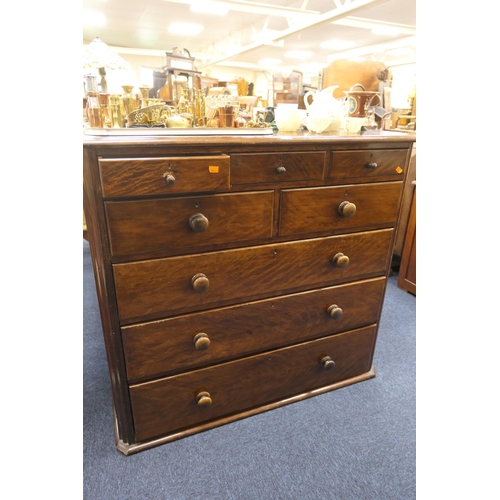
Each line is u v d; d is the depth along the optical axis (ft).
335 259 4.08
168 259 3.29
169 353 3.66
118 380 3.56
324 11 20.16
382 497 3.59
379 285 4.62
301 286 4.09
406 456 4.02
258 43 21.77
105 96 3.32
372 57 29.14
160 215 3.11
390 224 4.36
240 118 4.06
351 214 3.86
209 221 3.32
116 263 3.13
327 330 4.52
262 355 4.21
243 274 3.68
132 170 2.85
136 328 3.41
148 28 24.02
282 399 4.65
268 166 3.40
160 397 3.83
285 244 3.78
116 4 18.79
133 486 3.61
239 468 3.83
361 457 4.00
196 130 3.39
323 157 3.64
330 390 4.90
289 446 4.10
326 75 6.36
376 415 4.56
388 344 6.01
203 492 3.58
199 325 3.69
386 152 3.96
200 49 32.07
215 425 4.27
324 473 3.81
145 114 3.56
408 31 21.83
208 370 3.95
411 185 7.36
